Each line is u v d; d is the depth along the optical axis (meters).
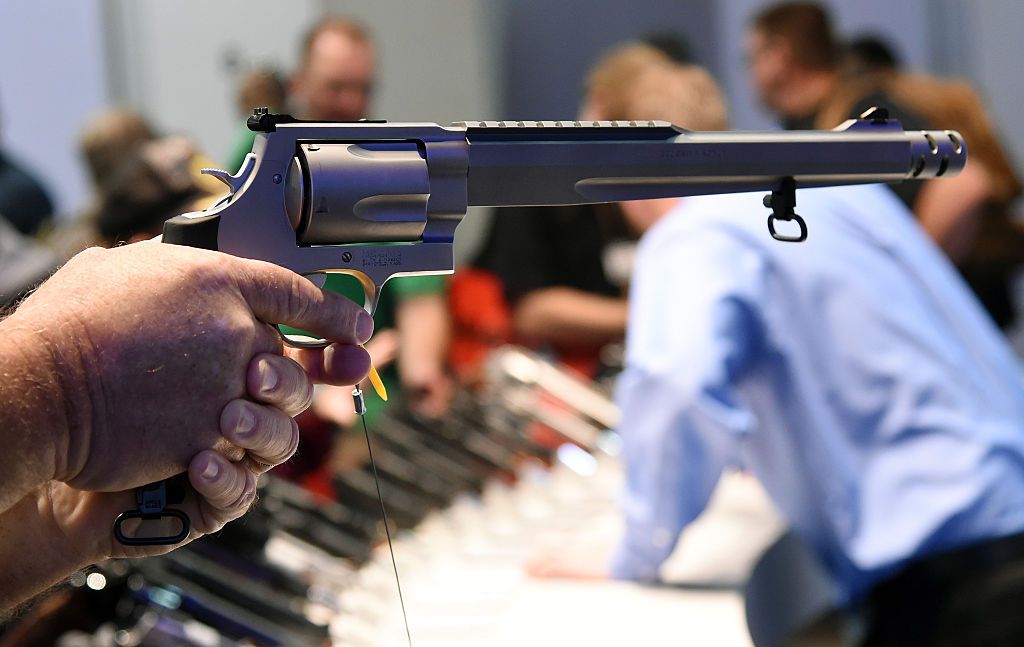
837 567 1.70
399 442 2.23
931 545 1.63
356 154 0.85
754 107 5.41
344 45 2.76
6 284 2.12
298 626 1.42
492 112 5.18
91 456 0.73
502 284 3.30
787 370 1.66
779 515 2.04
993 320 3.07
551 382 2.71
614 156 0.98
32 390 0.70
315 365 0.87
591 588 1.70
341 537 1.77
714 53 5.55
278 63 4.25
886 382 1.67
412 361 2.92
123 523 0.84
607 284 3.37
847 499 1.67
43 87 4.14
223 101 4.34
